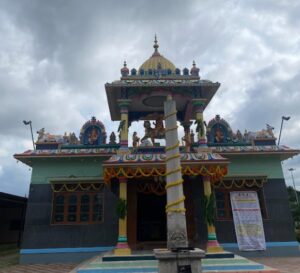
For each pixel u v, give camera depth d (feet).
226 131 51.62
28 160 49.44
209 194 36.11
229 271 28.48
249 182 49.11
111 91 42.45
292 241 46.73
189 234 39.91
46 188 48.73
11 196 68.69
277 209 48.34
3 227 81.87
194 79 42.78
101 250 45.70
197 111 41.06
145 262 30.68
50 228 46.68
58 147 49.80
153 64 46.47
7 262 47.57
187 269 20.70
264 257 45.27
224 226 47.19
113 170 35.63
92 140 50.47
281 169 50.29
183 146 42.98
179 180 25.96
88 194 48.73
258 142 50.75
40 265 42.80
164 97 43.29
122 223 34.81
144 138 45.83
